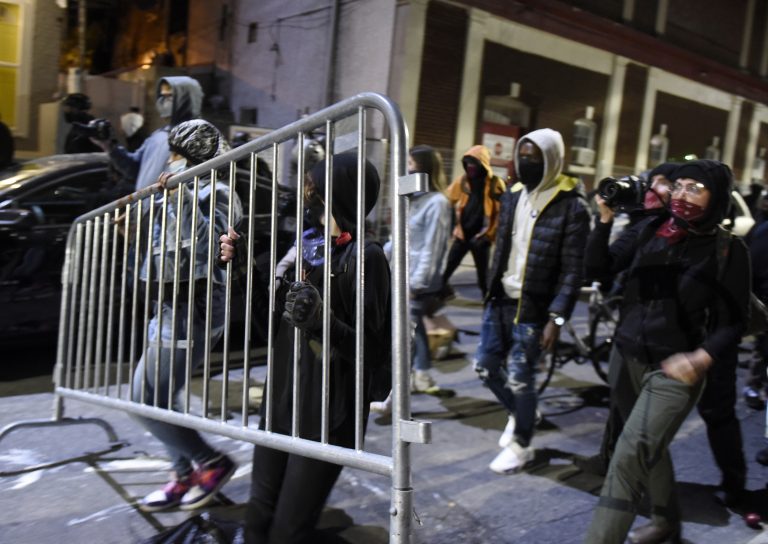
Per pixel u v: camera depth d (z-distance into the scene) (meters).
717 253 2.65
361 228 2.00
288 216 5.73
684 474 4.05
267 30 13.86
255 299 2.43
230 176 2.46
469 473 3.90
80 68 11.32
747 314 2.64
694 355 2.60
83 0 11.26
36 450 3.86
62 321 3.76
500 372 4.07
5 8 10.13
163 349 2.99
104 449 3.91
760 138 18.78
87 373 3.49
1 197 5.05
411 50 10.71
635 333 2.78
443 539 3.17
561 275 3.62
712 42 16.55
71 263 3.76
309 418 2.22
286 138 2.22
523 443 3.90
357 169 2.09
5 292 4.95
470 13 11.22
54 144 10.58
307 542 2.26
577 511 3.50
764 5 17.83
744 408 5.34
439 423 4.64
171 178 2.76
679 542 3.12
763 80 18.20
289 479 2.23
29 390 4.86
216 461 3.23
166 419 2.77
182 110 5.09
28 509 3.21
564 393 5.49
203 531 2.75
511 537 3.22
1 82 10.27
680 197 2.63
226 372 2.46
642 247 2.86
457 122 11.48
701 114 16.53
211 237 2.54
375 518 3.34
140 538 2.99
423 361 5.11
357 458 1.94
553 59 12.73
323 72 12.28
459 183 5.76
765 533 3.20
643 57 14.35
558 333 3.65
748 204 9.49
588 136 13.91
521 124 12.70
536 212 3.66
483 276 5.76
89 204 5.36
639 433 2.65
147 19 18.31
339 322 2.12
